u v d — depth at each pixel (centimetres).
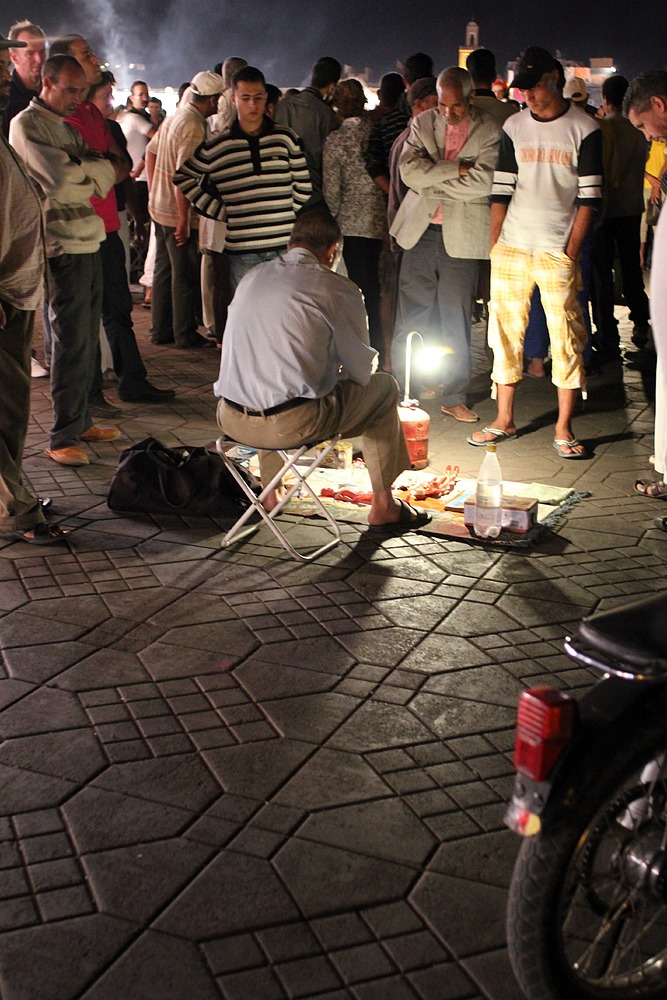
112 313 724
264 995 237
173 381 816
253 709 353
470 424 717
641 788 223
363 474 592
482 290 762
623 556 491
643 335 955
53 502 546
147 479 535
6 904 262
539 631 414
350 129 783
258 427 468
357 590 448
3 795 305
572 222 629
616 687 220
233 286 699
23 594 438
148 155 923
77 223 574
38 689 363
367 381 481
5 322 466
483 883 274
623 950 233
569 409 649
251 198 669
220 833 291
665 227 329
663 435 494
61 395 602
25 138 554
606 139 872
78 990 237
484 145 684
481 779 318
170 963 245
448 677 377
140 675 373
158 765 321
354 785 313
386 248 813
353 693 364
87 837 288
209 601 435
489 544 500
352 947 252
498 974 245
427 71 859
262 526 521
